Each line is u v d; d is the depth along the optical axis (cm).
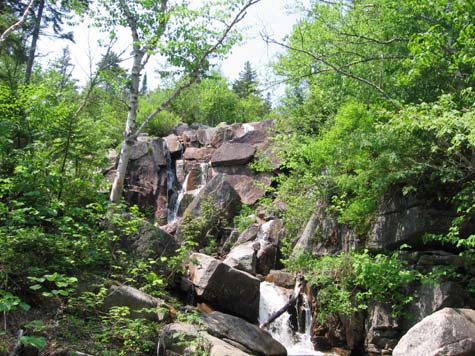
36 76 1652
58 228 756
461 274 823
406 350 640
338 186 1131
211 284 1015
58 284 509
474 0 782
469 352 602
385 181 898
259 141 2047
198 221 1606
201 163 2102
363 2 1174
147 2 1093
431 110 765
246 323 872
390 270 842
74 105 1125
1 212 637
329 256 1030
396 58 1095
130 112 1082
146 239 969
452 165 858
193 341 675
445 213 879
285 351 886
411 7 995
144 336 680
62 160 966
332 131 1061
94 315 687
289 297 1139
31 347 555
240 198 1781
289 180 1461
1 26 1457
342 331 959
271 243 1441
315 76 1359
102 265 843
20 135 916
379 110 990
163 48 1053
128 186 2039
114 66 1374
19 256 628
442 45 838
